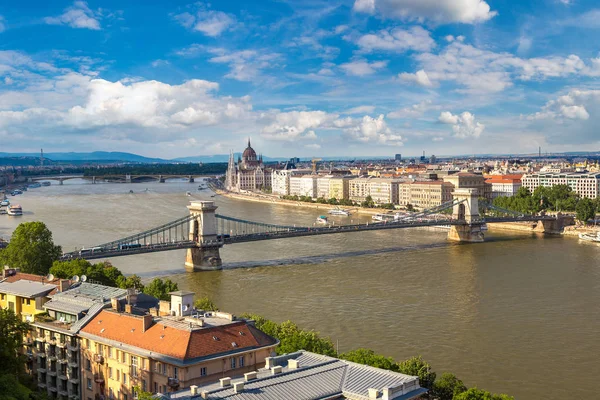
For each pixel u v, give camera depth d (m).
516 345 169.25
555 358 160.00
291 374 100.69
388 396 93.44
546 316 197.88
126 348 116.12
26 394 106.06
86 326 127.44
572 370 152.00
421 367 128.25
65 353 130.12
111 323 124.81
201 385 107.69
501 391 139.75
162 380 111.19
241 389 93.50
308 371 102.06
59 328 130.12
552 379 146.50
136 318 122.12
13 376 107.31
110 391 121.19
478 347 167.25
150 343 114.81
